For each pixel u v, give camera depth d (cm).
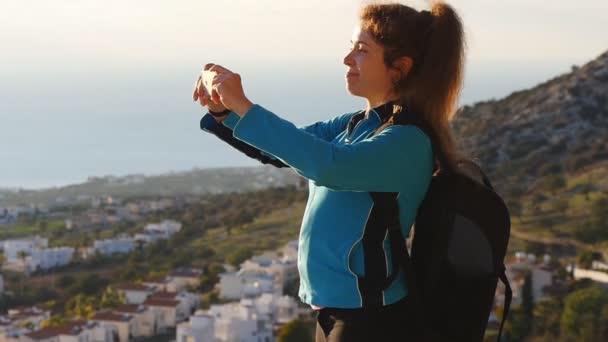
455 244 309
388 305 306
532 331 4034
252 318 5281
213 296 6731
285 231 9394
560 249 6353
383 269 302
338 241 304
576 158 8900
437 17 316
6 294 7950
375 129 319
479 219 307
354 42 323
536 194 8038
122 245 10025
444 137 314
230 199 11900
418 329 308
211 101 317
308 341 4247
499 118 10644
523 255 5894
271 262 6994
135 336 6200
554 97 10788
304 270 312
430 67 314
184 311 6512
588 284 5219
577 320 3884
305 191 11231
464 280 310
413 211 313
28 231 12669
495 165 9462
